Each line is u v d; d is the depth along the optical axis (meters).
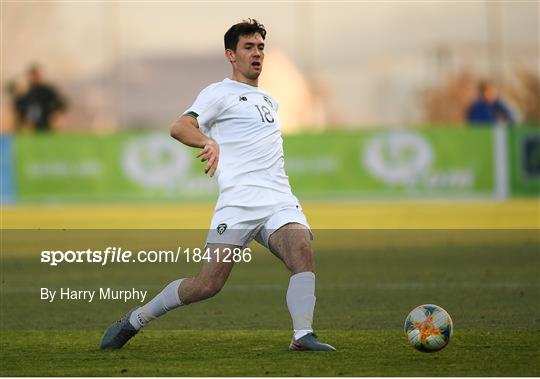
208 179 86.12
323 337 27.94
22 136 86.50
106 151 86.38
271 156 26.42
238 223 25.91
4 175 86.38
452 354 24.77
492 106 95.69
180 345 26.94
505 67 110.81
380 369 22.73
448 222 73.12
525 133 87.81
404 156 86.38
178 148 86.19
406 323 24.92
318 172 85.94
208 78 118.19
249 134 26.30
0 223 76.06
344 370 22.66
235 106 26.41
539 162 88.06
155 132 86.31
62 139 86.38
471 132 87.06
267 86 111.44
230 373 22.50
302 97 111.56
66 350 26.31
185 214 80.75
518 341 26.77
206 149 24.83
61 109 100.44
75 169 86.44
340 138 86.06
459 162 87.00
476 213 79.31
